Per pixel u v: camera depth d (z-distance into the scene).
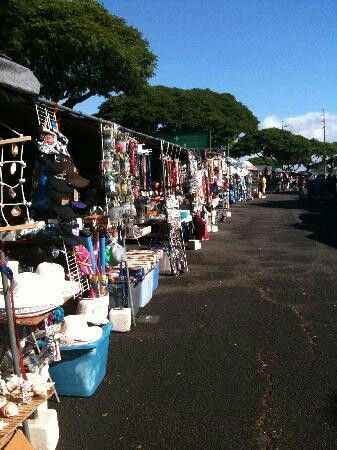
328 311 6.77
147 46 23.12
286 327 6.12
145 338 5.80
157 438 3.69
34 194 4.69
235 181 29.77
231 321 6.39
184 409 4.11
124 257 6.31
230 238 14.23
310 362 5.03
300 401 4.21
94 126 7.05
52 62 19.84
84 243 5.67
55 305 3.74
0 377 3.44
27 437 3.40
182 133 15.72
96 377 4.40
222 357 5.19
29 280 3.76
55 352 3.90
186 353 5.31
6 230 3.27
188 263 10.38
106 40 19.38
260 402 4.20
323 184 31.67
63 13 18.34
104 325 4.72
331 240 13.59
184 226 12.67
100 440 3.68
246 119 46.31
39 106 4.77
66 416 4.02
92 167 9.02
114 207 6.82
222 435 3.71
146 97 34.56
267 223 18.42
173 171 12.16
